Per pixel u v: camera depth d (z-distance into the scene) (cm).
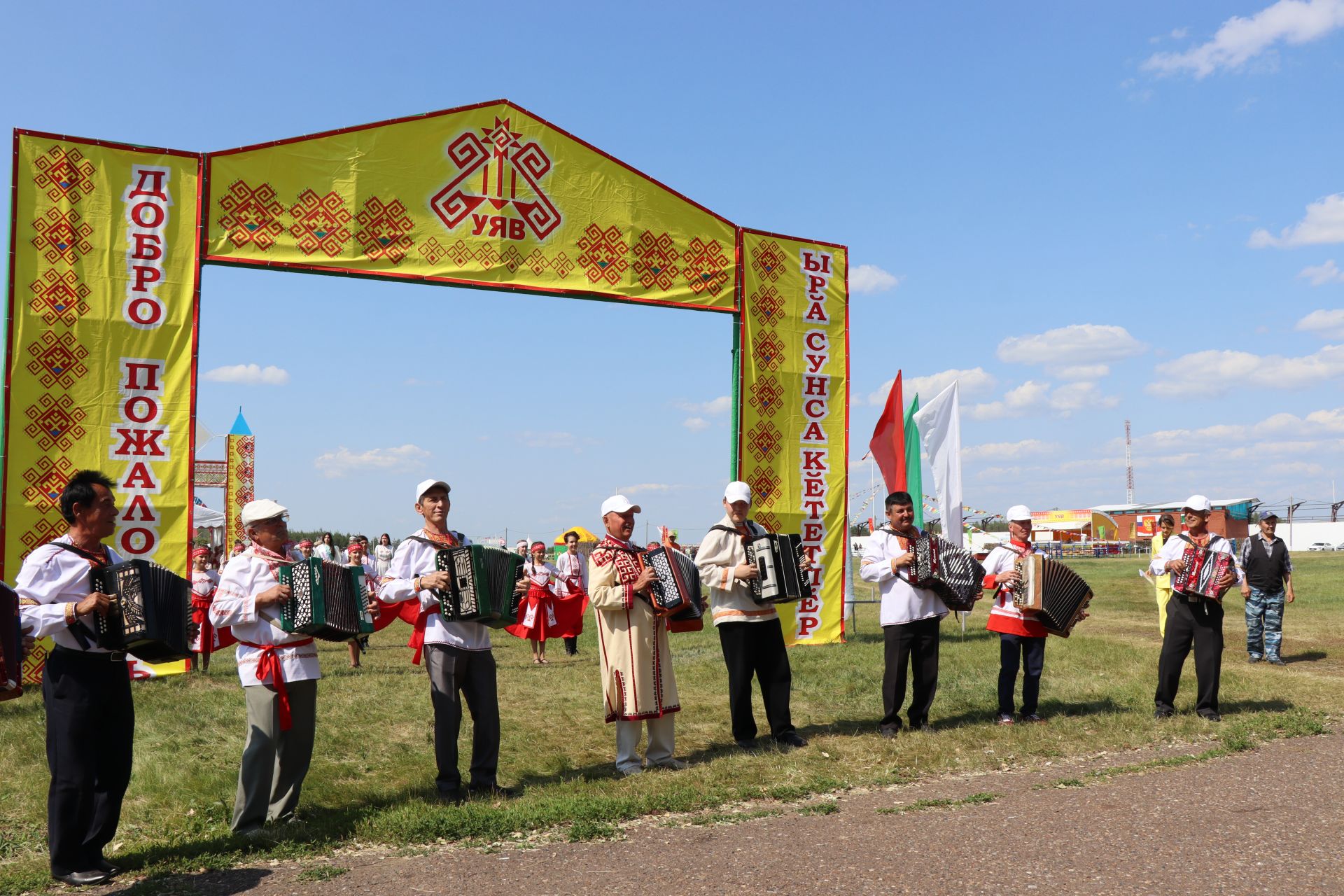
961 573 859
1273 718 869
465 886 490
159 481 1220
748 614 827
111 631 509
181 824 618
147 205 1231
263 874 516
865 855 524
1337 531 6612
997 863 504
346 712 988
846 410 1596
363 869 521
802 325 1575
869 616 2183
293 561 616
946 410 1695
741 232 1531
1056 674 1155
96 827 522
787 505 1545
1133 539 5816
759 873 499
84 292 1201
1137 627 1789
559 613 1468
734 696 833
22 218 1178
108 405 1203
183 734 891
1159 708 897
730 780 702
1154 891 459
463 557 657
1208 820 574
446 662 666
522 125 1395
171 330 1233
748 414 1524
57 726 507
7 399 1157
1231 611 2202
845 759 769
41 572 506
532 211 1396
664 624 777
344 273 1300
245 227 1265
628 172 1455
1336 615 1883
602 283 1432
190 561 1238
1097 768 728
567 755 820
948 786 686
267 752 590
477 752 680
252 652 596
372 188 1320
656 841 561
